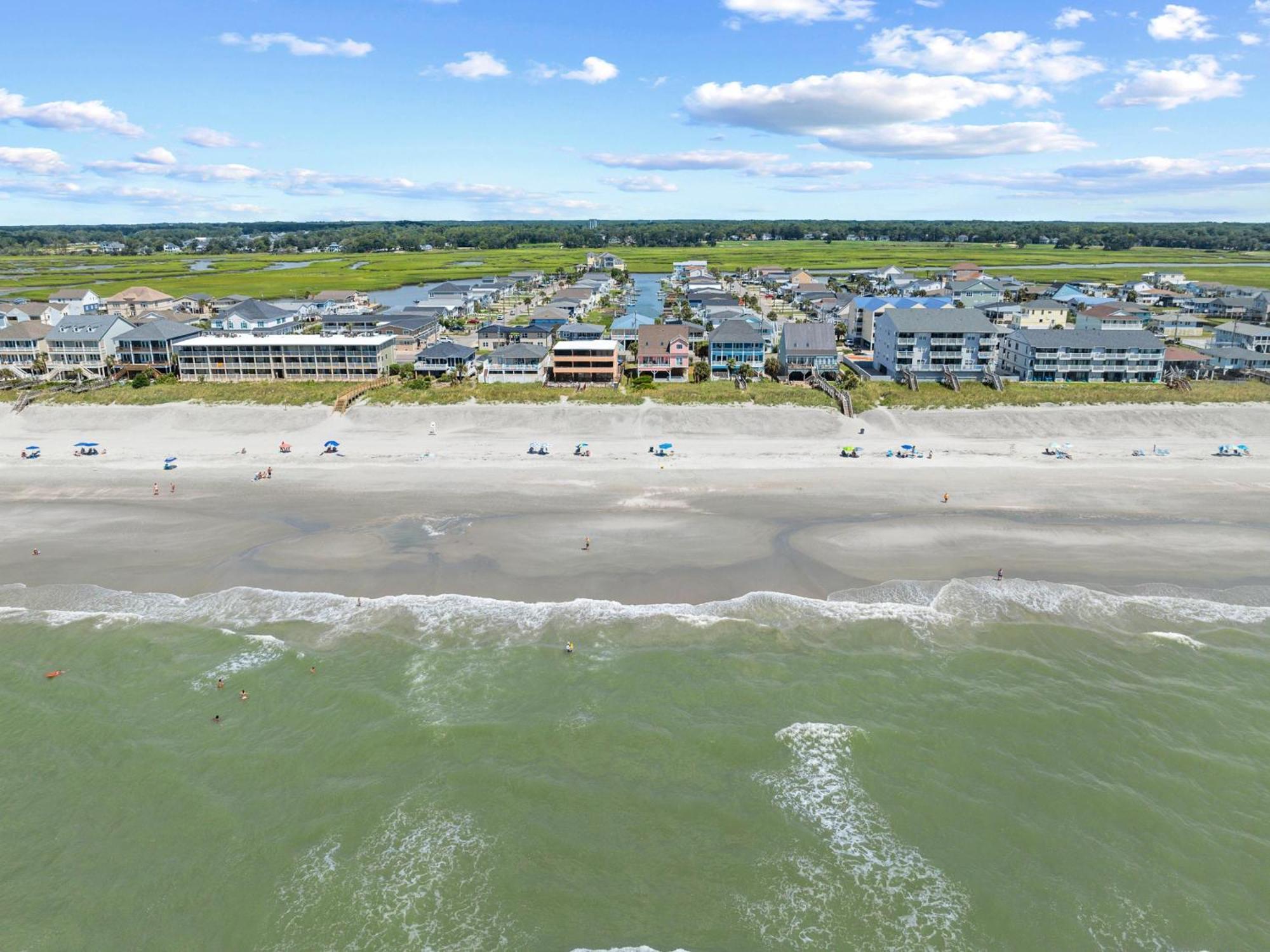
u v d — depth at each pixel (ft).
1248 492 295.89
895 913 128.16
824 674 187.01
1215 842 140.87
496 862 138.41
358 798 152.35
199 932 127.13
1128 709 174.50
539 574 232.94
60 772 159.63
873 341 510.99
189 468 328.08
